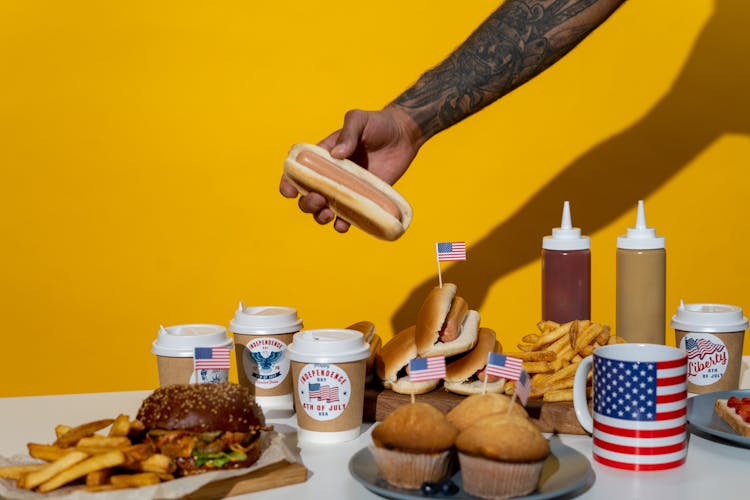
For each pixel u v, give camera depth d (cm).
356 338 144
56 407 164
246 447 123
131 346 283
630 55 289
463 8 285
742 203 297
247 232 284
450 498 110
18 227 275
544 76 288
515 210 292
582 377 140
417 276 291
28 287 278
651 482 121
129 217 279
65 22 271
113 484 111
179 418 121
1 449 137
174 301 284
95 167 277
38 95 272
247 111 280
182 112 278
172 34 275
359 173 166
